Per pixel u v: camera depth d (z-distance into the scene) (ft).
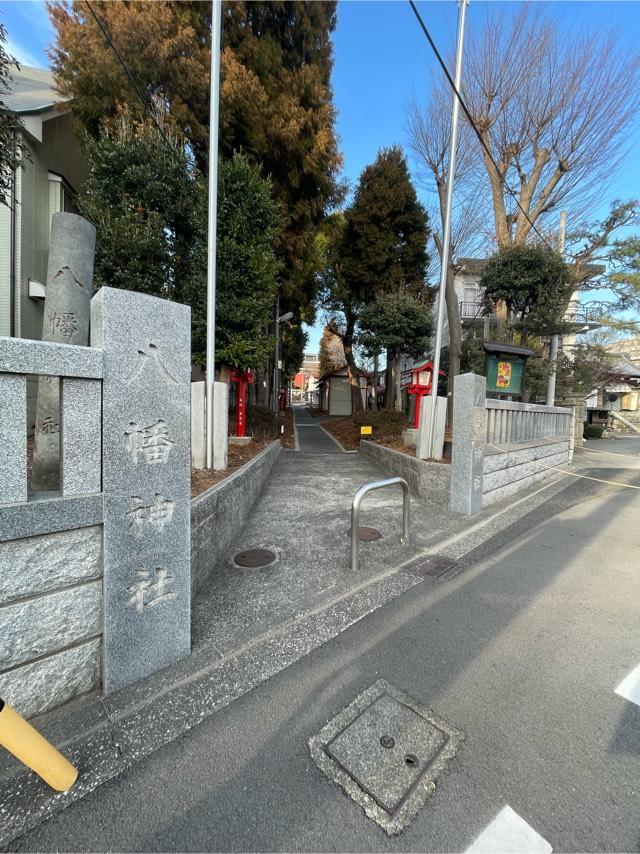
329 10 34.06
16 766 5.17
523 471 21.20
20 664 5.38
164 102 26.20
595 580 10.66
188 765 5.15
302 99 32.17
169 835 4.33
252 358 23.53
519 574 11.01
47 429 10.10
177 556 7.00
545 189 32.96
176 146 23.81
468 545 13.17
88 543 5.93
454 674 6.95
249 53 28.50
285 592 9.87
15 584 5.23
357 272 51.60
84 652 6.02
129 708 6.03
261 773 5.05
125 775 4.99
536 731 5.72
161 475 6.66
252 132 28.60
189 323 6.95
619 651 7.62
